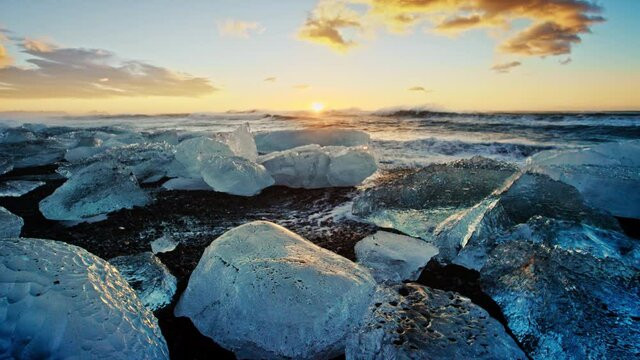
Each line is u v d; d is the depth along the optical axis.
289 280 2.06
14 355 1.47
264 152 9.09
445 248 3.22
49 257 1.79
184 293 2.50
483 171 4.29
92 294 1.71
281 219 4.44
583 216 3.45
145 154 6.72
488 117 18.55
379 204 4.25
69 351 1.51
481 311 2.15
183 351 2.10
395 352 1.80
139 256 2.83
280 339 1.91
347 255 3.36
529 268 2.51
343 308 2.04
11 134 9.45
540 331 2.10
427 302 2.22
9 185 5.70
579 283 2.28
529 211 3.54
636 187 4.04
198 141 6.31
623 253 2.91
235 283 2.14
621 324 2.00
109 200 4.61
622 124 12.50
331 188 5.75
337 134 9.12
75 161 7.33
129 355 1.62
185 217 4.49
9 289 1.56
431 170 4.43
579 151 5.16
